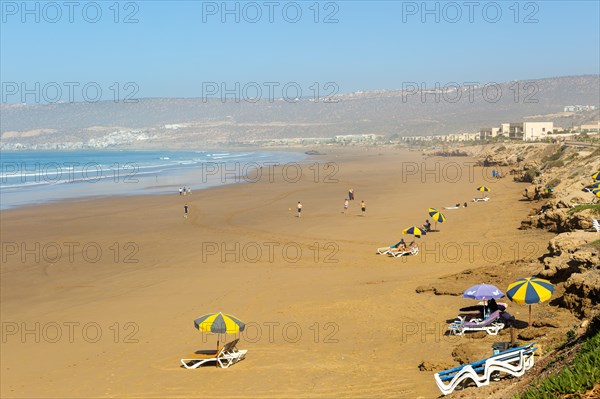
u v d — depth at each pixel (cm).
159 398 1794
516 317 2216
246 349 2192
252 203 6862
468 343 2027
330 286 3025
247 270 3509
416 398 1634
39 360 2205
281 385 1831
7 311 2873
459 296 2595
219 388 1842
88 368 2095
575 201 3884
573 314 2097
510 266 2944
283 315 2588
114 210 6419
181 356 2164
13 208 6675
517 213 5028
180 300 2939
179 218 5788
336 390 1759
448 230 4494
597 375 907
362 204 5784
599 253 2295
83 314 2778
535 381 1228
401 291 2788
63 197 7756
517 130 19262
